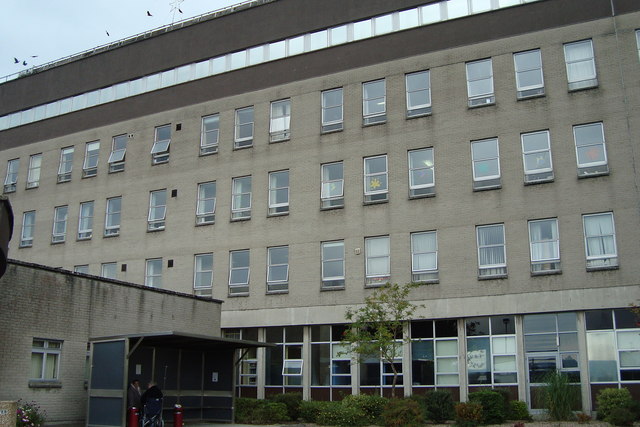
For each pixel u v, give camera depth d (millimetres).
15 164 46844
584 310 29234
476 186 32156
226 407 27688
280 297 35281
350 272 33844
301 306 34656
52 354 24500
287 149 36875
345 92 36062
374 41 36000
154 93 42125
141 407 22953
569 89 31328
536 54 32344
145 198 40531
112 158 42344
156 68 42562
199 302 31641
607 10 31469
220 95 39750
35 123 46625
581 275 29484
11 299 23094
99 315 26312
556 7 32375
